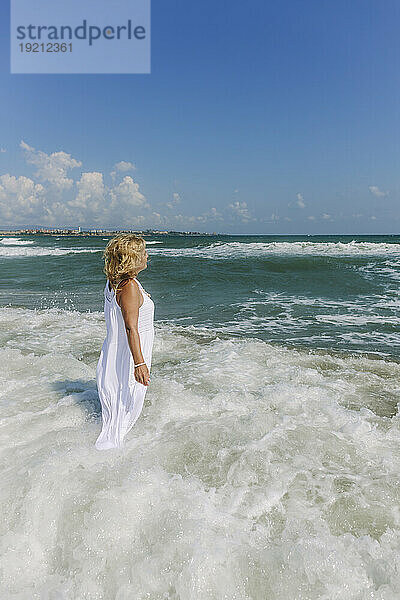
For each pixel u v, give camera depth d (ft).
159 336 24.16
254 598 6.02
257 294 39.60
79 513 7.41
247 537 7.10
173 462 9.55
